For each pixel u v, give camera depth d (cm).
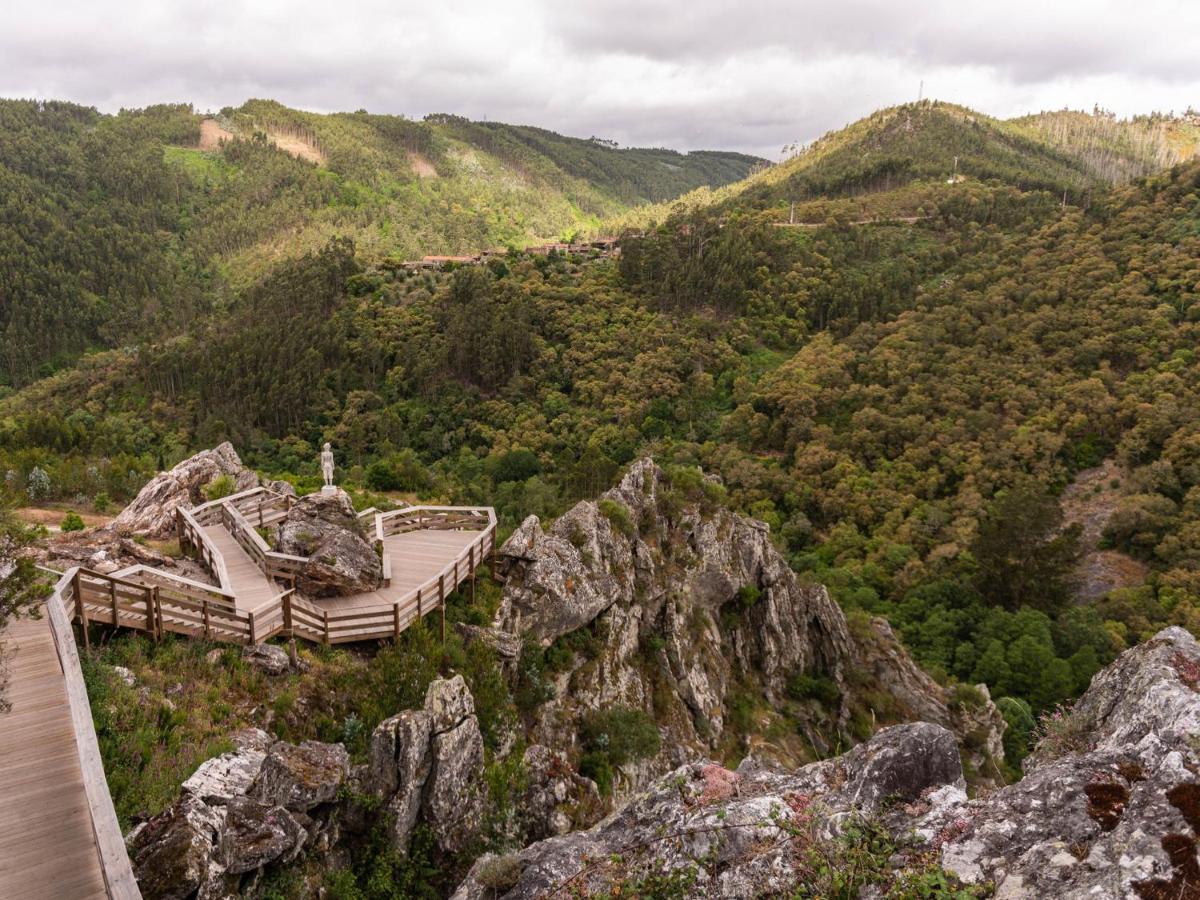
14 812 936
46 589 1230
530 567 2323
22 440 5666
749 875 739
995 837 633
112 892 752
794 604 3688
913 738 838
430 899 1239
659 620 2886
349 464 9031
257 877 993
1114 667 887
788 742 3047
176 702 1338
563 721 2109
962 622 5650
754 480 8388
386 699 1612
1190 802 550
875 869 664
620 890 793
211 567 1962
